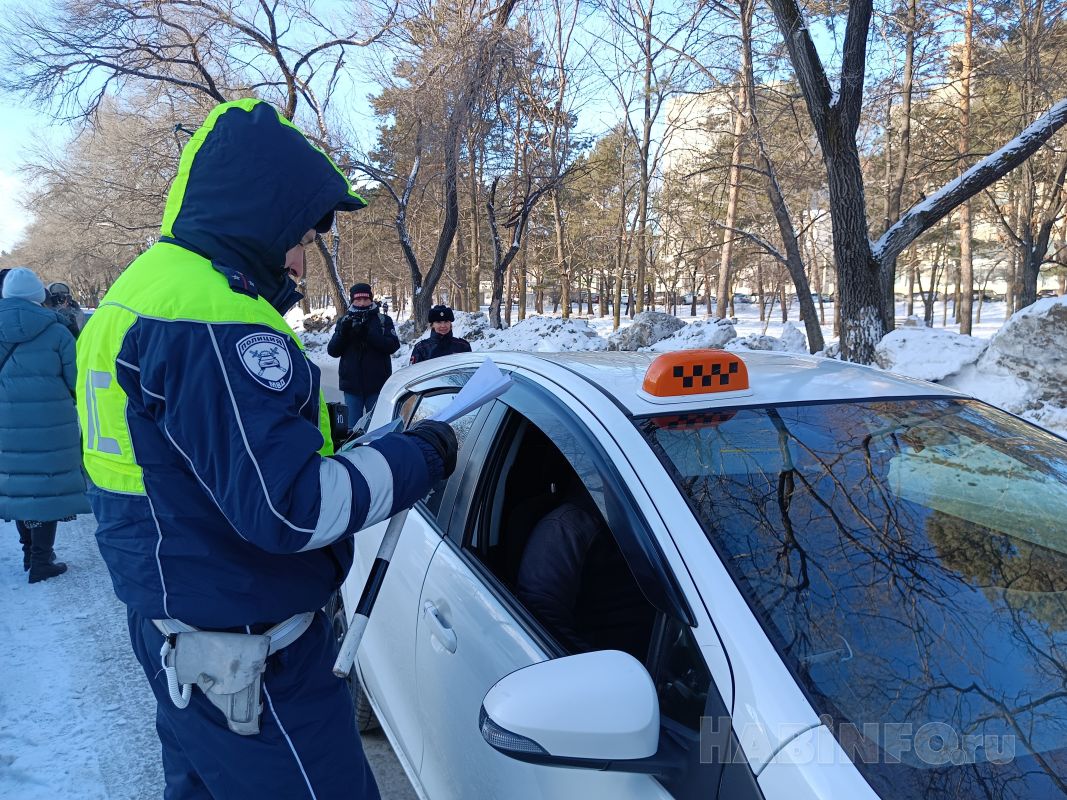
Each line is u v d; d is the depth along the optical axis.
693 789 1.22
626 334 14.60
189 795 1.61
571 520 1.97
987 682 1.33
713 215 26.88
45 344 4.56
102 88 14.98
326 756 1.54
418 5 16.52
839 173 8.35
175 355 1.30
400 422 1.65
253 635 1.46
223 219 1.43
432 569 2.13
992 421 2.10
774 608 1.37
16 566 5.07
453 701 1.86
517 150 21.48
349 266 50.53
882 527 1.61
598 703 1.22
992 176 8.16
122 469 1.42
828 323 52.03
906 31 15.25
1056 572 1.59
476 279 35.88
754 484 1.63
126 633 4.00
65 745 3.02
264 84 17.45
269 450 1.27
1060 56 16.41
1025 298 19.39
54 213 29.14
